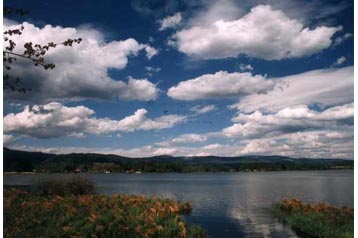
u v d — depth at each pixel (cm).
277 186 8100
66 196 3228
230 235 2062
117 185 8650
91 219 2019
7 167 12719
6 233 1762
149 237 1803
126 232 1891
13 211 2316
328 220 2098
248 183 9925
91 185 3734
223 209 3388
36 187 3494
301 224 2155
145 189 7025
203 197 5006
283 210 2964
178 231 1916
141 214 2300
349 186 7838
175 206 2877
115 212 2300
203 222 2558
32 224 1978
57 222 2009
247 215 2891
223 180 12531
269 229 2211
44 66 965
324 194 5538
